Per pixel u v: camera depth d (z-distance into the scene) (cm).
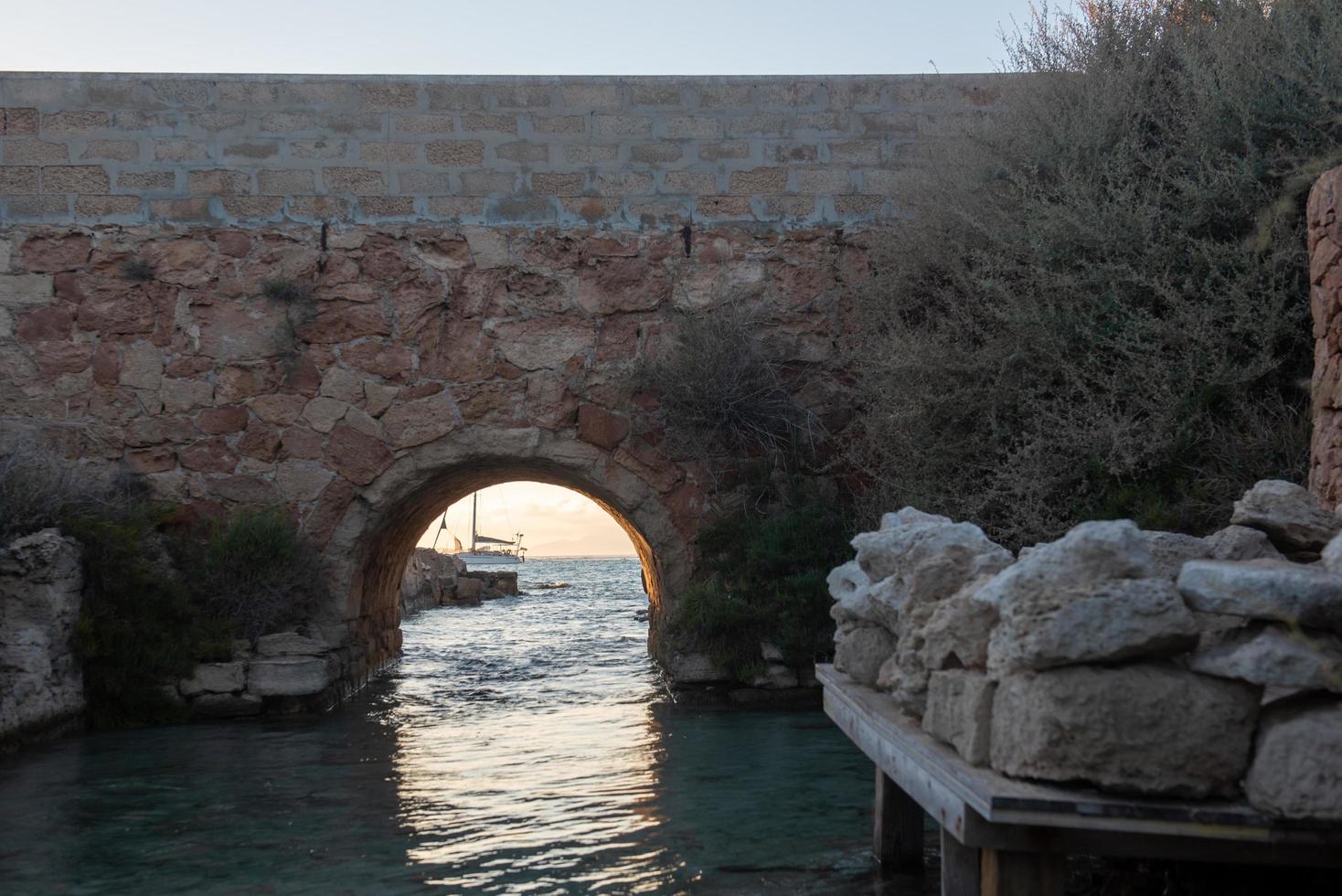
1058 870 383
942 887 478
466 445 1305
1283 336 937
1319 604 355
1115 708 366
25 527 1088
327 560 1290
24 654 1002
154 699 1140
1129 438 957
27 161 1302
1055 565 390
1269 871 502
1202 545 507
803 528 1237
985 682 416
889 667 572
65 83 1310
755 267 1335
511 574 4519
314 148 1323
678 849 651
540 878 597
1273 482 552
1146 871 571
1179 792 366
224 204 1313
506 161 1336
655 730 1070
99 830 711
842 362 1318
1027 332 1056
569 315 1321
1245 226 993
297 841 679
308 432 1298
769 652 1220
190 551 1245
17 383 1282
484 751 973
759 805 759
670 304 1330
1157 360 967
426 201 1327
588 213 1336
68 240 1298
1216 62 1047
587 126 1343
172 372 1295
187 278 1301
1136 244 1030
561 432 1312
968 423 1134
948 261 1198
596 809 753
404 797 795
